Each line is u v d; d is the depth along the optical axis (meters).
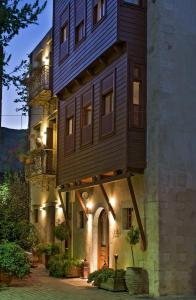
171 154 14.62
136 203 15.11
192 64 15.29
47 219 25.06
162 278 14.00
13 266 16.05
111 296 13.88
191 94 15.16
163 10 15.05
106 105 16.86
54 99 24.02
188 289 14.27
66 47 20.19
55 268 19.08
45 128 25.58
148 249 14.55
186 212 14.59
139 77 15.21
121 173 15.72
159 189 14.33
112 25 15.57
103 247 18.55
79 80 18.91
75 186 19.34
